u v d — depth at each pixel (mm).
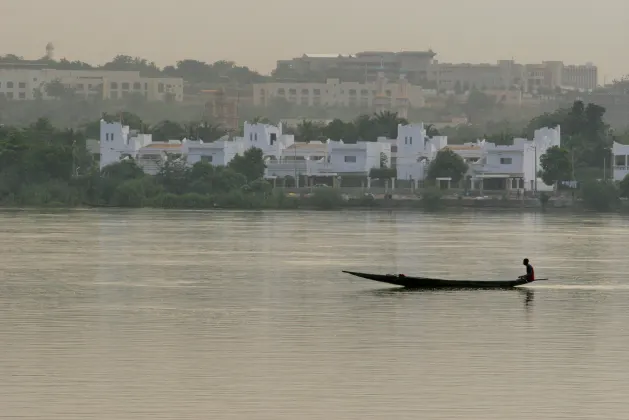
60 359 159625
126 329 185625
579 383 146625
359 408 135000
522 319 197750
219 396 139750
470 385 145625
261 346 170125
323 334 180875
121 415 131625
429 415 132500
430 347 169875
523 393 141750
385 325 190250
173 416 131375
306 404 136500
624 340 176625
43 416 131250
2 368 153500
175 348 168250
